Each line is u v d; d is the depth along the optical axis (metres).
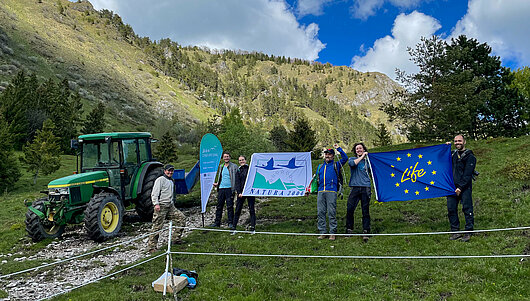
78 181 9.31
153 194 7.59
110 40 190.12
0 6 129.25
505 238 6.57
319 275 5.64
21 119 43.97
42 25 139.88
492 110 29.25
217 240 8.06
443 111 26.02
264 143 52.91
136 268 6.41
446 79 26.67
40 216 8.85
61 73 105.06
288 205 12.29
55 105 56.97
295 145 40.59
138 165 11.17
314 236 7.93
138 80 152.50
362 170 7.61
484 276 5.15
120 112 99.81
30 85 60.53
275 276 5.67
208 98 188.38
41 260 7.54
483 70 29.78
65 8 192.00
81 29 169.75
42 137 32.81
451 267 5.58
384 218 9.39
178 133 86.75
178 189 12.94
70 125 55.25
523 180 11.08
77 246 8.73
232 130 47.06
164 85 169.38
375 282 5.23
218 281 5.51
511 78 31.41
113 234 9.30
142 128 93.50
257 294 4.97
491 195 10.14
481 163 15.55
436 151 7.76
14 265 7.19
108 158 10.48
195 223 10.66
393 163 8.10
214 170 9.88
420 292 4.89
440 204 10.39
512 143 19.19
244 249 7.23
